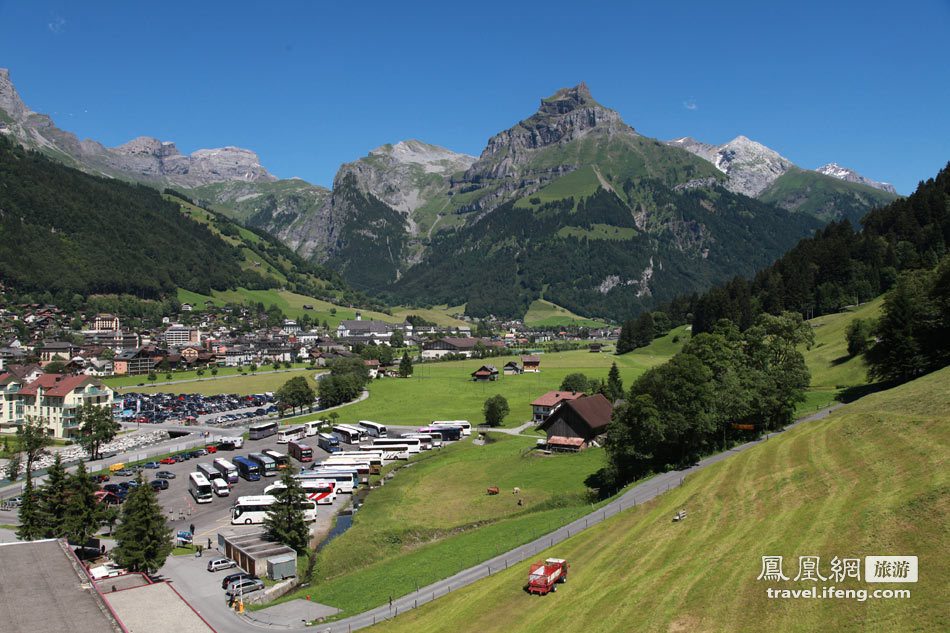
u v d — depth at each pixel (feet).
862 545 144.05
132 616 176.35
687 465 277.64
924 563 130.31
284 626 177.17
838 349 469.16
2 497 318.86
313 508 281.95
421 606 178.50
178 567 226.17
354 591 200.23
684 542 177.99
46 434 451.12
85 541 236.02
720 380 315.99
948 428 195.21
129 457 398.83
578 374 534.78
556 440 356.79
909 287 361.51
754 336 368.48
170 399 621.31
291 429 446.19
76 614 147.54
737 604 135.74
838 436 227.40
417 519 272.51
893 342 347.36
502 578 185.57
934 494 153.99
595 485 284.82
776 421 328.08
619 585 160.35
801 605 129.49
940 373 287.48
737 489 209.46
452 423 445.37
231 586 204.03
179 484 337.72
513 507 274.16
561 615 151.53
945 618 113.19
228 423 515.50
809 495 184.75
